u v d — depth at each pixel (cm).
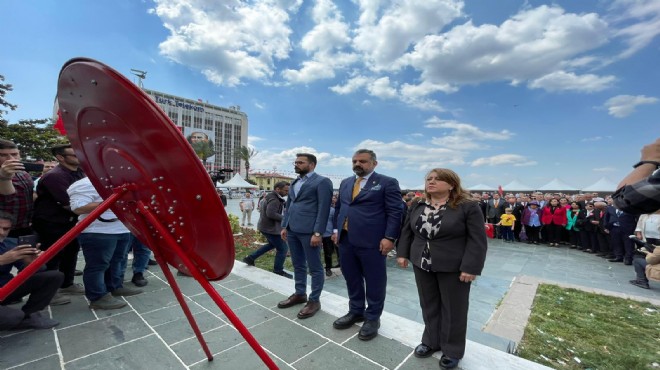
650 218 567
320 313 308
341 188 300
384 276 268
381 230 265
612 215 758
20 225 320
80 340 249
